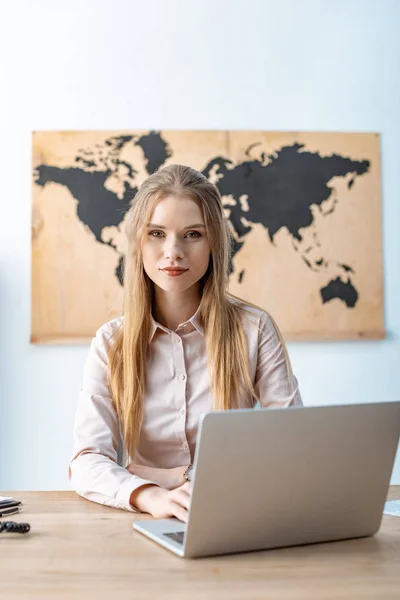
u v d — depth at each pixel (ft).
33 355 9.30
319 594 2.43
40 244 9.36
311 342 9.51
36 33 9.55
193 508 2.79
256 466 2.85
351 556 2.91
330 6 9.71
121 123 9.53
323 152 9.61
